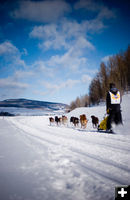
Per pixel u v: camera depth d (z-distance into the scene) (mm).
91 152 3180
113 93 6441
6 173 1860
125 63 35594
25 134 6637
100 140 4793
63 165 2238
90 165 2305
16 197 1283
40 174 1850
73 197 1312
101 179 1771
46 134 6629
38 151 3133
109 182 1690
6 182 1599
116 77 35594
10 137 5543
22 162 2336
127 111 13156
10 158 2561
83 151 3250
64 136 5867
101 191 1450
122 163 2453
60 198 1287
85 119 10828
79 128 10648
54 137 5551
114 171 2074
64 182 1638
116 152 3207
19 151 3113
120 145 3977
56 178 1740
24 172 1903
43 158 2590
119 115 6473
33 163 2293
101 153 3105
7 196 1299
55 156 2742
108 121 6590
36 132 7555
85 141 4613
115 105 6398
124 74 34594
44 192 1391
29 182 1607
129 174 1974
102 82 41000
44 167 2119
